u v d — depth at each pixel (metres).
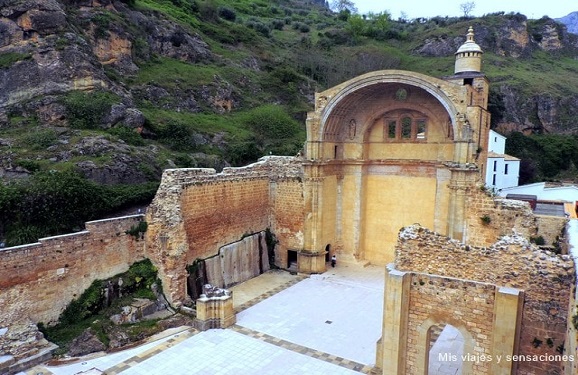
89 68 38.41
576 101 75.88
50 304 20.16
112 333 20.25
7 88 35.66
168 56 57.75
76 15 44.69
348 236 33.97
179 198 24.56
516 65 88.69
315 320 23.36
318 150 31.27
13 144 30.55
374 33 100.75
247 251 30.78
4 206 23.55
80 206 25.67
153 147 36.97
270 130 54.75
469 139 25.86
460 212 26.16
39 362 18.02
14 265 18.77
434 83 26.94
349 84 29.98
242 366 18.41
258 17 109.38
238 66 67.56
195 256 26.52
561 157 68.38
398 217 32.47
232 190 29.56
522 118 73.88
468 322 14.15
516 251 13.55
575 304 10.62
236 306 25.30
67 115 34.84
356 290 28.19
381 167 33.00
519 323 13.23
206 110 52.34
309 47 87.75
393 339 14.90
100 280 22.41
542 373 13.07
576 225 17.53
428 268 14.95
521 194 42.59
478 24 95.31
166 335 21.08
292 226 32.81
